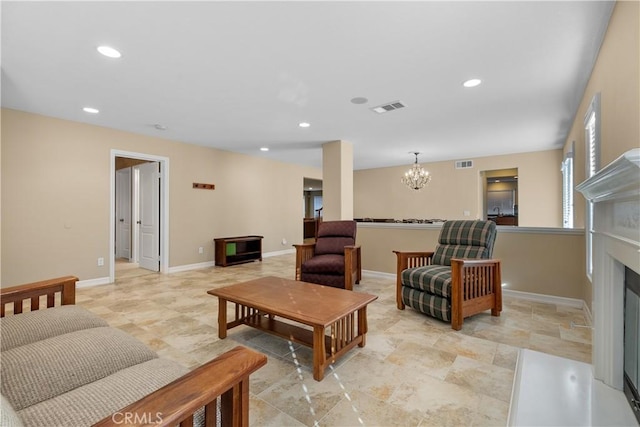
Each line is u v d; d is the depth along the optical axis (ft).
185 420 2.62
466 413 5.23
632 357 4.95
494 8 6.04
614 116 6.38
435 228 14.43
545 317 9.95
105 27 6.62
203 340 8.18
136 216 20.81
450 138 16.76
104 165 14.49
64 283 6.54
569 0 5.85
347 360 7.10
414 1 5.81
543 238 11.62
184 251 18.07
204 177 19.10
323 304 7.27
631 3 5.26
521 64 8.34
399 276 10.85
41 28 6.63
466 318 9.93
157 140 16.70
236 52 7.71
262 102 11.21
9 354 4.20
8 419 2.10
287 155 22.12
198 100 11.02
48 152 12.78
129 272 17.38
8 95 10.49
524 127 14.56
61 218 13.14
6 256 11.76
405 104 11.38
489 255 10.53
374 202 28.14
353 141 17.52
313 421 5.04
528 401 4.92
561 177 19.65
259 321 8.68
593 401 4.91
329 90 10.12
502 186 27.37
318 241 15.05
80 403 3.31
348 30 6.76
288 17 6.29
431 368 6.73
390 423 4.99
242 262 20.36
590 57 7.94
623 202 4.64
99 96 10.62
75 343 4.59
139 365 4.27
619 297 5.29
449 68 8.57
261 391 5.89
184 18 6.32
